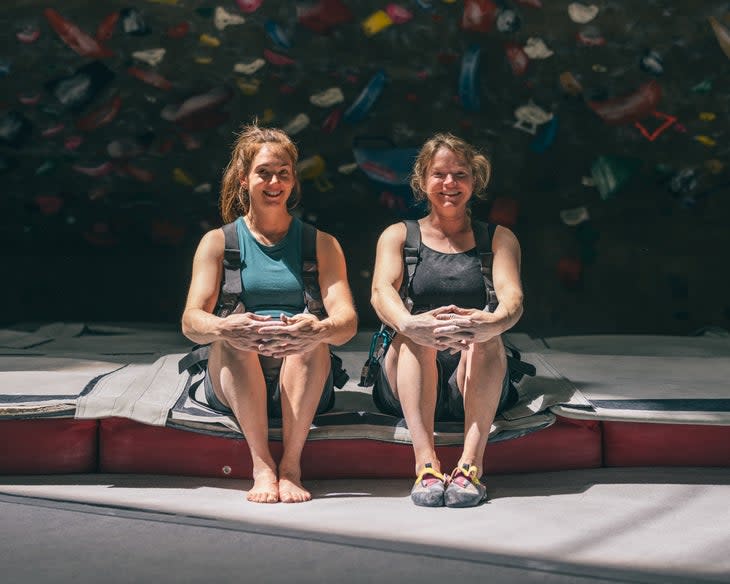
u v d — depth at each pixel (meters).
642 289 5.75
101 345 4.94
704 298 5.70
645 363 4.18
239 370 3.08
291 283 3.26
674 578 2.29
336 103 5.75
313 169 5.82
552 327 5.80
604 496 3.04
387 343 3.22
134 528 2.71
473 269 3.27
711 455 3.35
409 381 3.08
